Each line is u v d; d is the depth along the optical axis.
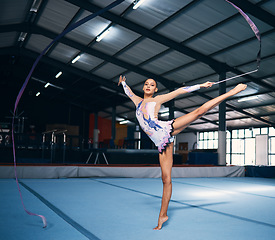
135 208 3.86
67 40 16.75
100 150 12.19
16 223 2.88
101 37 14.90
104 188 6.05
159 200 4.59
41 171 7.91
